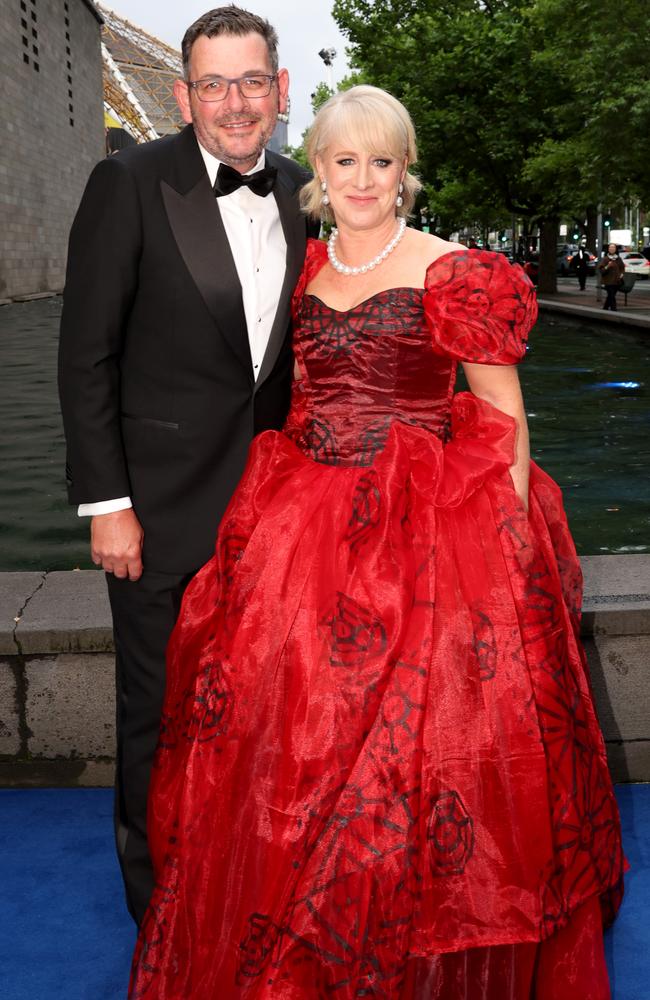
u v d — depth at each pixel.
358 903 1.75
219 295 2.07
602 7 18.77
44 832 2.63
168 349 2.11
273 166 2.27
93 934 2.26
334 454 2.05
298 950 1.75
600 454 7.36
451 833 1.81
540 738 1.88
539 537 2.11
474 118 25.80
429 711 1.85
